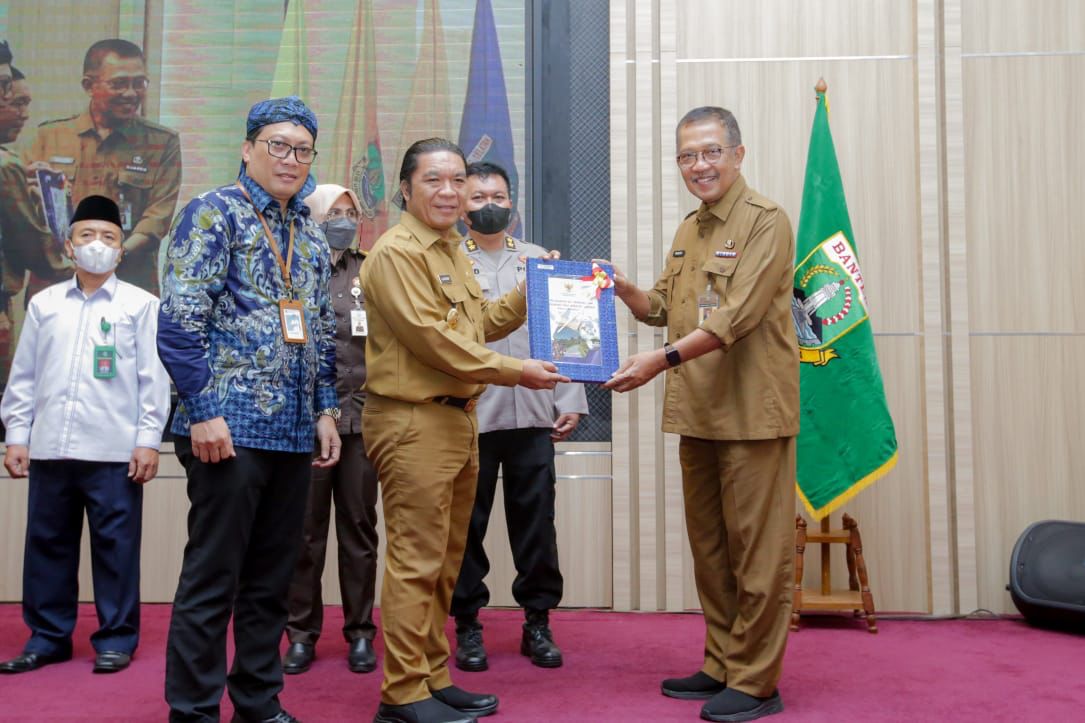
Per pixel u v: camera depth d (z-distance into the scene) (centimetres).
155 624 375
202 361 224
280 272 242
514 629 366
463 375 245
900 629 363
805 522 379
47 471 324
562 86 420
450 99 420
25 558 325
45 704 274
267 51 426
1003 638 349
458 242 267
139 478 325
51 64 429
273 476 244
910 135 400
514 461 327
